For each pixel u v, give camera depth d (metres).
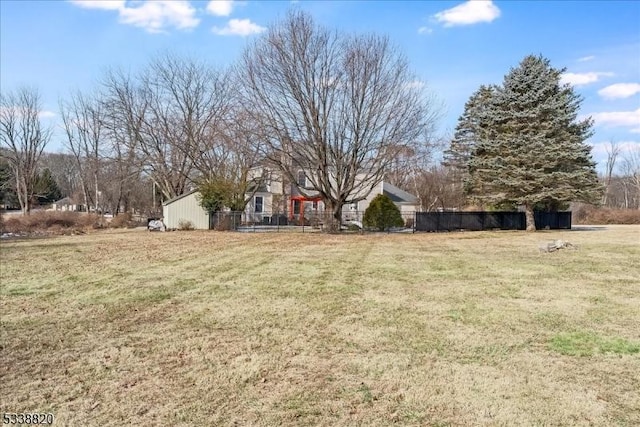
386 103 23.33
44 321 5.95
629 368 4.14
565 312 6.16
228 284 8.43
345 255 13.09
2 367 4.35
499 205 26.34
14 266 10.96
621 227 28.72
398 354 4.59
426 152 24.34
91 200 44.66
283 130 22.89
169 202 27.97
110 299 7.21
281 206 35.78
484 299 7.01
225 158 30.98
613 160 59.25
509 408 3.39
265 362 4.40
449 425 3.17
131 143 35.19
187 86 34.09
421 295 7.34
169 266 10.84
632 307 6.42
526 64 24.78
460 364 4.29
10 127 41.34
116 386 3.88
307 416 3.32
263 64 22.70
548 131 24.02
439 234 22.84
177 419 3.29
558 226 27.36
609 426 3.12
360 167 24.61
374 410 3.40
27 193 42.00
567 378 3.93
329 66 22.73
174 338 5.20
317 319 5.93
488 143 24.95
